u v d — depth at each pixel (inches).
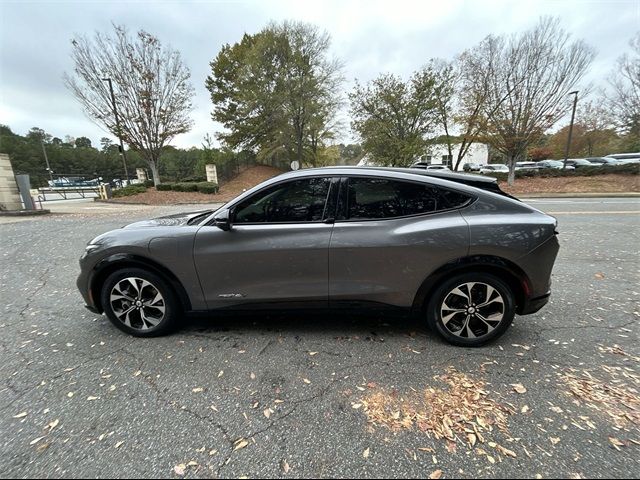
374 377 92.3
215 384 90.4
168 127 807.7
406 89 831.7
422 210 105.7
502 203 105.3
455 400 82.5
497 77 691.4
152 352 107.1
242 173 1236.5
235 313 113.7
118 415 79.4
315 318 129.0
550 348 105.8
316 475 63.1
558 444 69.0
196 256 108.5
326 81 1063.6
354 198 107.1
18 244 280.2
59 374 96.0
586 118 1348.4
